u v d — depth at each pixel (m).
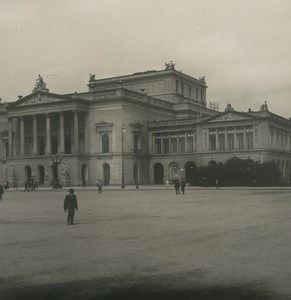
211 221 30.75
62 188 109.56
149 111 137.75
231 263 17.20
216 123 124.88
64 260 18.22
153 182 135.50
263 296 13.26
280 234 24.22
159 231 25.97
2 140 146.88
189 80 163.62
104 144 128.25
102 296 13.52
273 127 123.44
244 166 107.31
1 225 30.39
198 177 112.31
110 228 27.75
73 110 126.06
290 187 98.00
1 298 13.43
